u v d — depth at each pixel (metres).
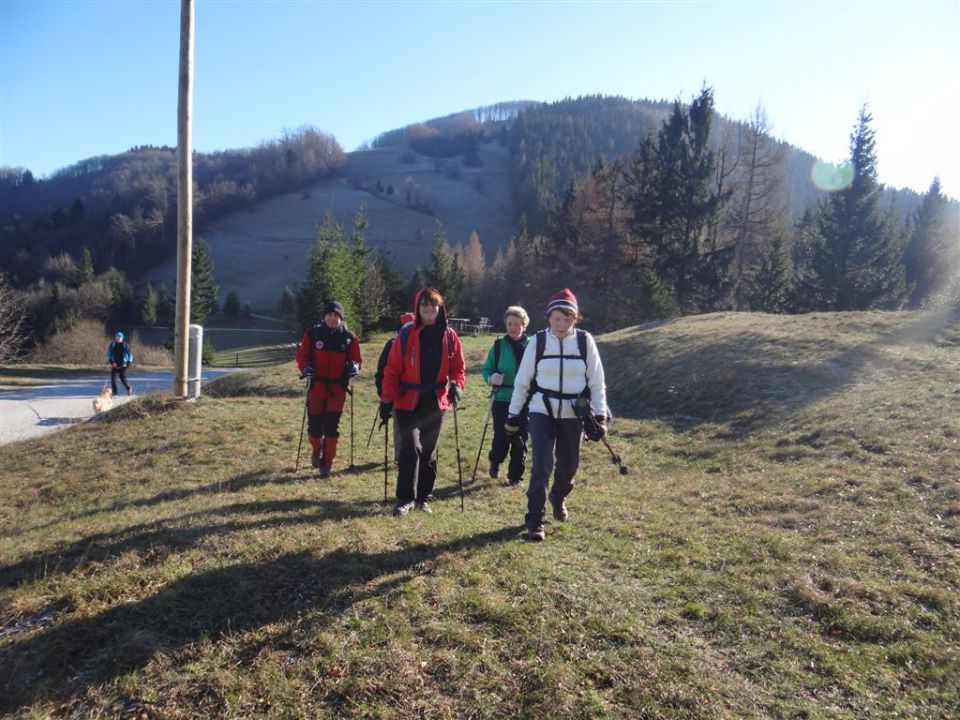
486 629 3.68
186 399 12.39
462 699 3.14
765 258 38.00
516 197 122.31
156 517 5.57
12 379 29.12
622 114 145.00
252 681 3.26
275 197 127.75
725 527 5.57
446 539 5.03
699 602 4.12
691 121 44.34
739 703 3.11
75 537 5.13
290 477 7.54
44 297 61.09
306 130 142.88
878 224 37.50
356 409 13.32
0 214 113.81
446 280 52.81
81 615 3.81
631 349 16.06
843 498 6.15
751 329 15.27
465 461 8.74
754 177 41.94
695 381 12.52
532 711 3.04
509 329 7.83
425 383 5.84
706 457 8.68
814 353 12.58
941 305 21.73
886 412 8.83
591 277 44.25
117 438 10.15
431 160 157.12
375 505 6.13
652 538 5.30
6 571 4.54
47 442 10.53
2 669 3.40
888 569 4.54
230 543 4.76
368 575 4.27
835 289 37.53
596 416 5.11
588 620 3.78
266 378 17.94
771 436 8.99
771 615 3.96
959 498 5.77
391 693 3.17
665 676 3.28
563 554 4.85
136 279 95.00
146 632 3.63
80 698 3.21
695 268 40.41
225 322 74.62
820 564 4.66
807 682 3.29
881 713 3.04
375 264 44.97
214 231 110.62
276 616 3.79
